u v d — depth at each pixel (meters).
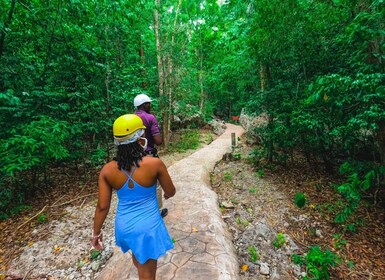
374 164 4.72
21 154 4.25
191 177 6.27
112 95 7.50
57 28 5.68
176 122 16.55
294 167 7.68
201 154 9.57
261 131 7.58
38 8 5.15
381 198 5.25
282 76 6.79
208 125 18.38
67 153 5.04
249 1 5.92
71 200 5.16
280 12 5.38
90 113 6.63
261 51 6.23
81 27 6.14
